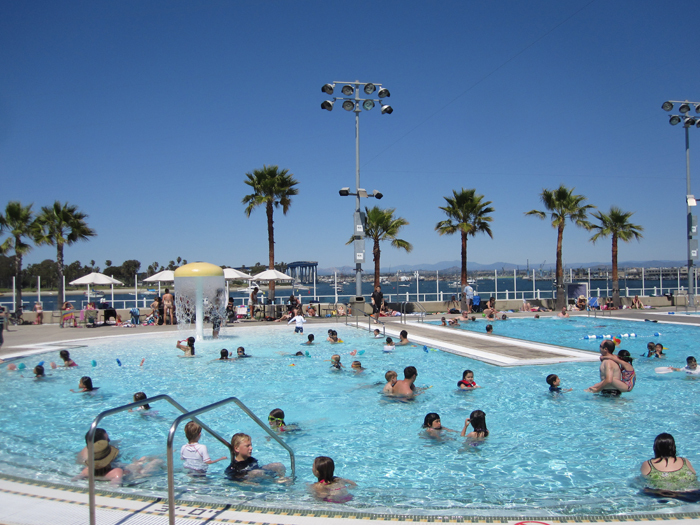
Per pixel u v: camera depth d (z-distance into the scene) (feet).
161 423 24.63
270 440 21.59
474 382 31.40
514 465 17.94
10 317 80.07
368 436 21.97
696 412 24.84
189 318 69.36
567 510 13.25
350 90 67.82
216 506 13.32
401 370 37.24
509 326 70.18
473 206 87.76
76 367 40.11
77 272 151.53
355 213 72.13
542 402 27.22
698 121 81.20
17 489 14.66
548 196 92.89
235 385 33.12
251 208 89.45
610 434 21.52
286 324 74.18
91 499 11.54
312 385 32.94
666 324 68.28
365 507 13.60
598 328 66.18
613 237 98.89
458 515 12.80
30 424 24.45
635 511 13.07
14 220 84.33
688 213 83.46
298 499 14.40
